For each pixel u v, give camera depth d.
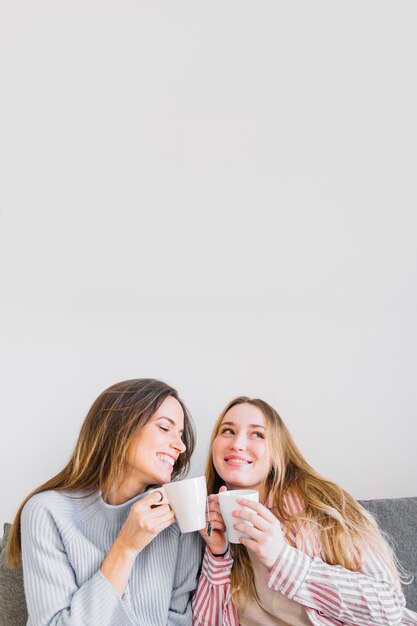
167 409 1.16
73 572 1.02
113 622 0.95
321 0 1.29
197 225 1.58
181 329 1.56
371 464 1.57
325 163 1.54
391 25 1.31
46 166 1.50
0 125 1.44
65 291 1.53
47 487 1.16
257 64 1.39
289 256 1.62
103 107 1.44
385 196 1.59
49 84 1.39
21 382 1.46
